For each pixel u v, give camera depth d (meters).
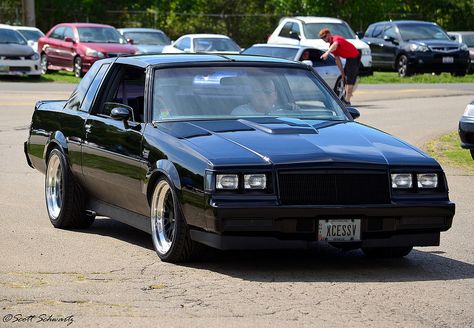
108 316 7.76
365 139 9.98
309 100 10.99
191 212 9.32
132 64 11.24
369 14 59.41
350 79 29.22
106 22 63.69
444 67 43.38
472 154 19.12
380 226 9.38
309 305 8.17
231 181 9.09
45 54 42.34
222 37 40.47
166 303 8.19
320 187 9.22
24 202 14.02
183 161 9.48
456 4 66.06
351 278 9.30
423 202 9.45
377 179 9.36
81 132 11.58
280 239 9.19
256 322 7.61
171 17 61.50
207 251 9.70
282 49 30.55
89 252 10.46
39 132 12.80
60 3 62.81
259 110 10.68
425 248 11.02
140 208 10.46
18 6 62.72
